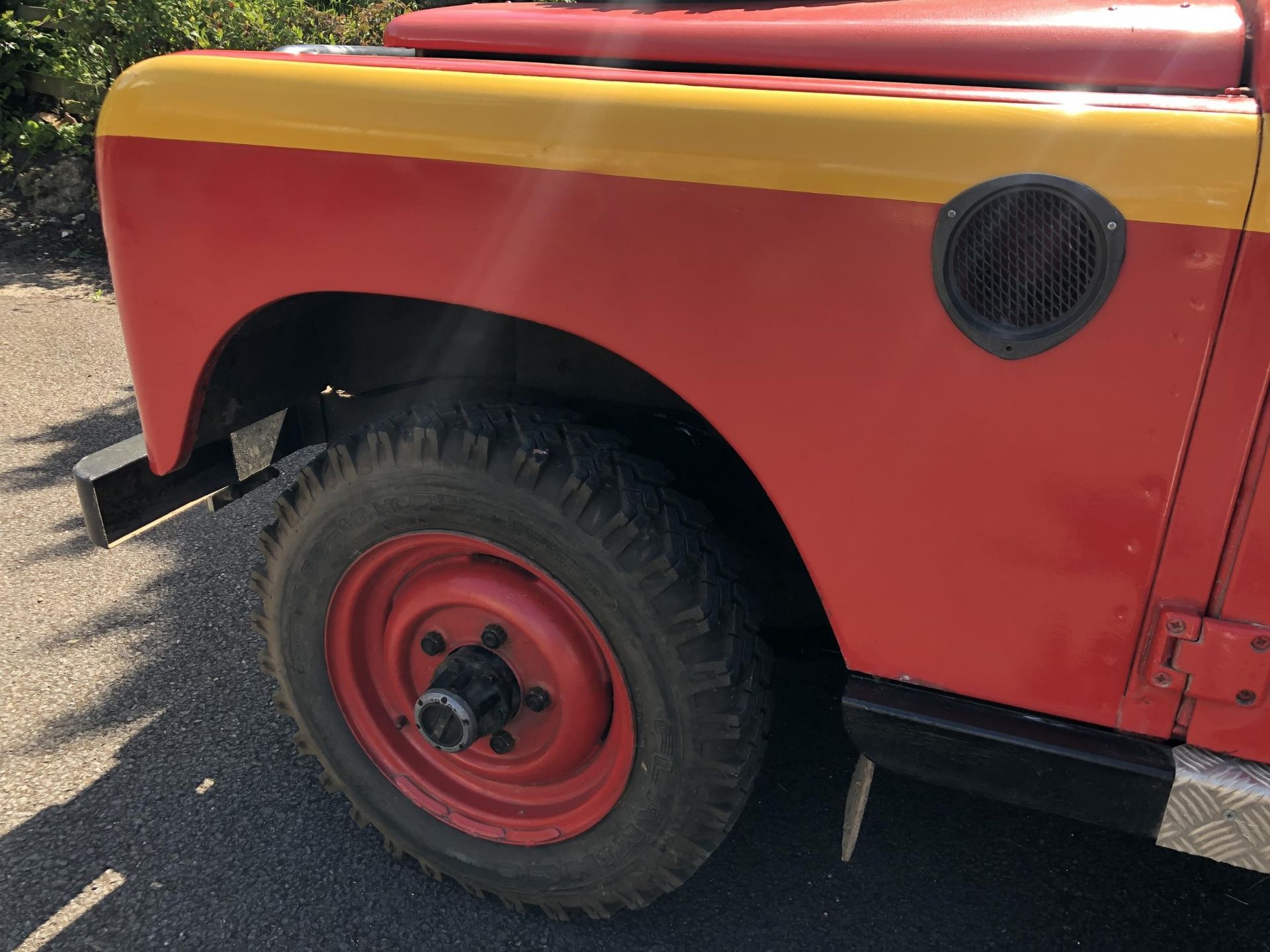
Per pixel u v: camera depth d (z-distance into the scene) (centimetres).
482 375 210
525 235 144
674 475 174
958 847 218
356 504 177
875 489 140
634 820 177
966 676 146
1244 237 113
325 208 154
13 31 746
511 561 175
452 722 175
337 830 221
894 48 147
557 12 188
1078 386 124
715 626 162
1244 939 195
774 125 131
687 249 137
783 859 214
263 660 210
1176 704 135
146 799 228
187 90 159
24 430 430
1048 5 151
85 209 731
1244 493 122
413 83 149
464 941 195
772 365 138
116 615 299
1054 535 133
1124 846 218
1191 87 130
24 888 203
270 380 198
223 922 197
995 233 123
